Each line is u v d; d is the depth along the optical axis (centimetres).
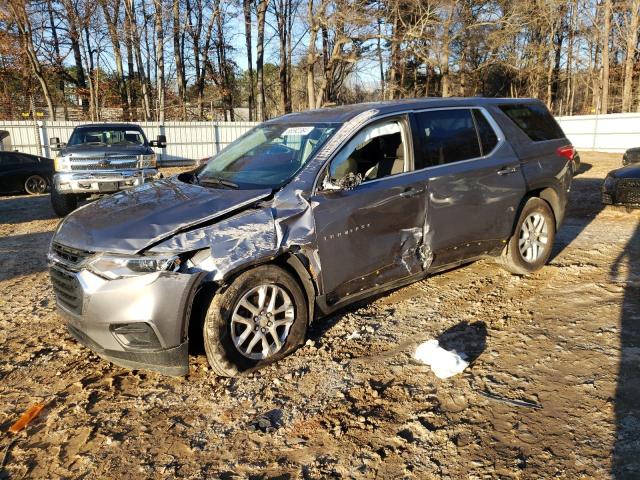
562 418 310
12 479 279
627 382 343
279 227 371
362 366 383
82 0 2959
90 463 290
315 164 401
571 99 5038
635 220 814
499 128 524
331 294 403
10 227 991
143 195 414
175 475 279
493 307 482
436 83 4281
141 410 339
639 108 3956
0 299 555
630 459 272
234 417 328
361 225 410
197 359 401
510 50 3762
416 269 454
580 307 469
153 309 328
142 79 3609
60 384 375
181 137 2589
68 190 1033
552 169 558
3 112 3147
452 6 2816
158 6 3228
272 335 379
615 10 3688
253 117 4606
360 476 272
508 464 275
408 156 452
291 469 280
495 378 359
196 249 341
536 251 558
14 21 2769
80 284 341
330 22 2605
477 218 489
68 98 3922
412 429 309
